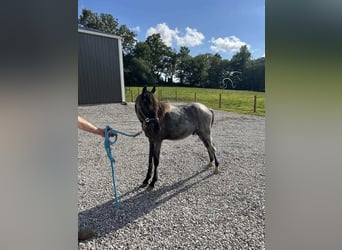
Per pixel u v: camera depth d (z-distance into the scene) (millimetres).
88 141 3303
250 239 1280
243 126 3941
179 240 1272
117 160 2594
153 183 1885
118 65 5621
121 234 1313
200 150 2998
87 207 1597
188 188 1911
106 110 4949
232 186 1937
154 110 1704
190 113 2021
